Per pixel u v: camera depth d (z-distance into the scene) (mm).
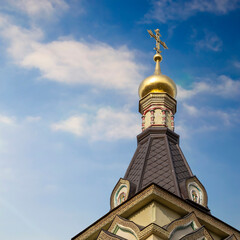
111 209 34000
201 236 30672
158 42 46094
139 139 39781
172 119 41625
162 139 38656
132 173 36156
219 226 32688
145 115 41719
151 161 36281
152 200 31125
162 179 34656
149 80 42531
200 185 34719
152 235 29125
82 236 33281
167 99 42000
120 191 34562
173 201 31391
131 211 31703
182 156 37719
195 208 32250
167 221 30891
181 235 30453
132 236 30344
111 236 30656
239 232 33500
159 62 45031
